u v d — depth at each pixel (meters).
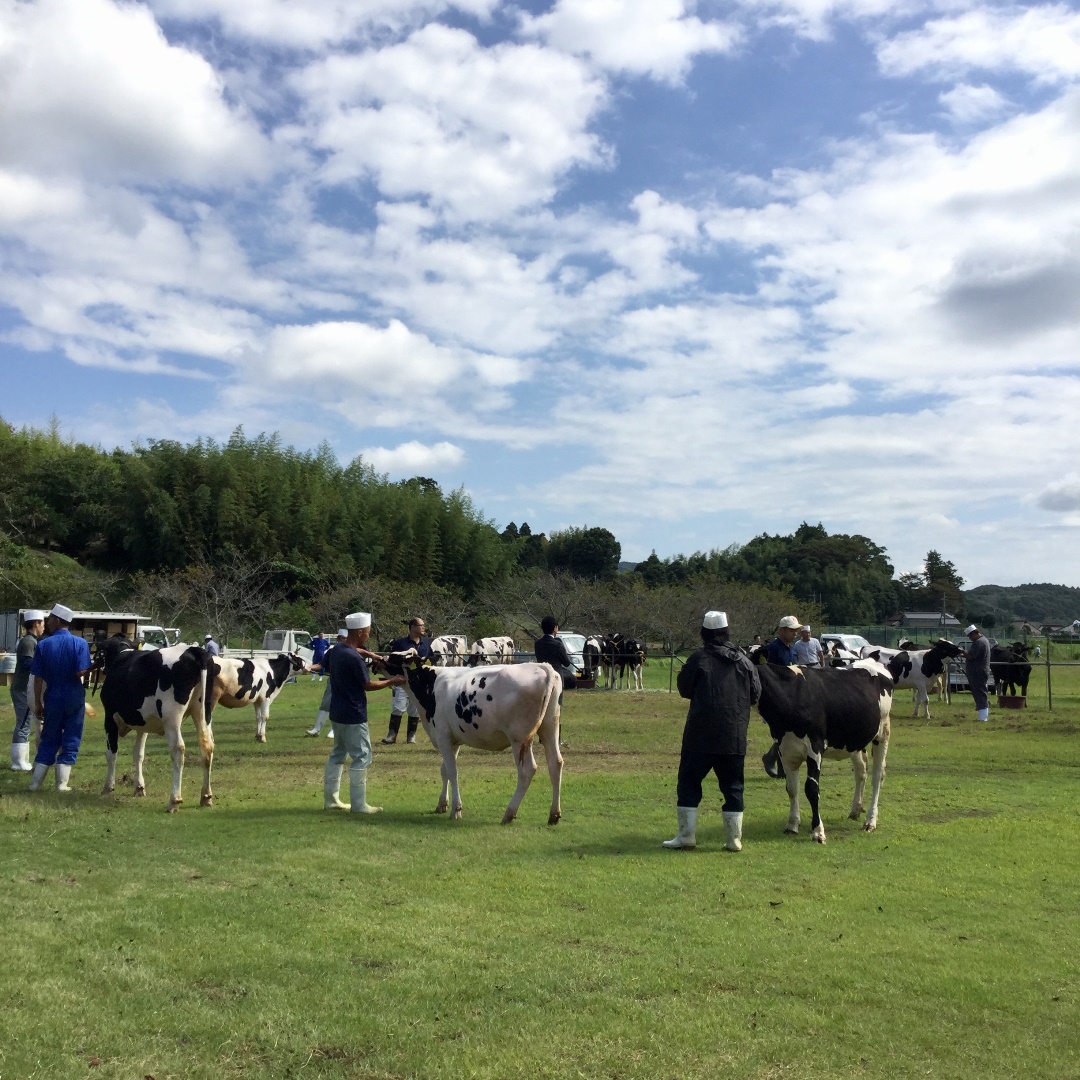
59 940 5.73
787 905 6.79
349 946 5.78
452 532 62.09
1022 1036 4.70
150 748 15.49
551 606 53.41
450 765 9.94
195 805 10.37
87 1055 4.32
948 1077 4.26
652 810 10.41
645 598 52.25
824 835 9.05
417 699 10.26
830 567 84.56
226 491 56.81
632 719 20.86
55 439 72.38
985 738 17.62
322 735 17.27
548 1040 4.55
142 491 57.09
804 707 9.02
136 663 10.30
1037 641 64.31
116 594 53.88
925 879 7.52
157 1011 4.79
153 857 7.81
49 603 45.94
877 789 9.73
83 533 62.75
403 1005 4.94
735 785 8.62
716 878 7.52
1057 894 7.12
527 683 9.50
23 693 12.67
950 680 28.83
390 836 8.78
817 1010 4.97
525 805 10.67
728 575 79.38
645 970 5.46
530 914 6.49
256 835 8.73
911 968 5.56
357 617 10.23
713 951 5.80
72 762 10.91
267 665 16.33
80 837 8.41
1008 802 11.04
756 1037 4.62
